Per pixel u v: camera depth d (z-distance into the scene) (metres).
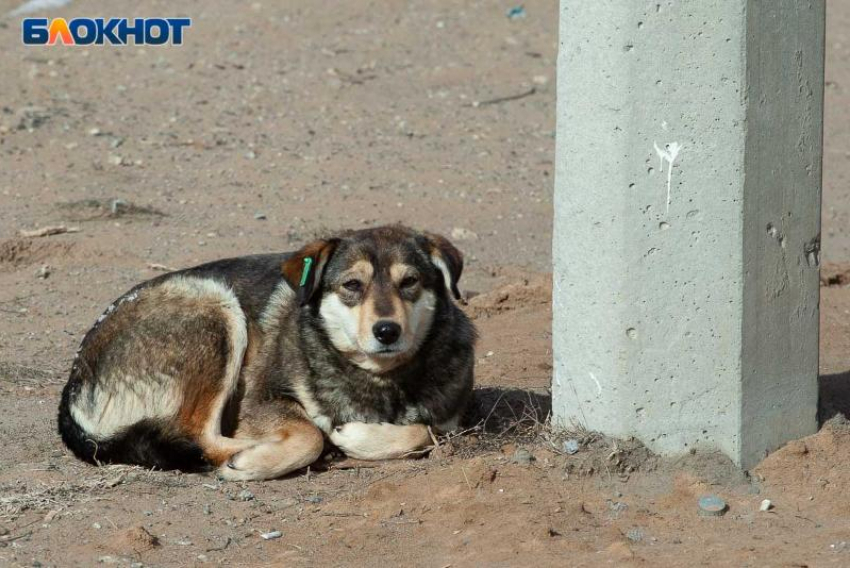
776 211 9.72
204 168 23.52
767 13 9.40
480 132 26.61
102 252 18.66
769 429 10.00
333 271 10.92
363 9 34.25
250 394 11.27
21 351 14.88
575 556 8.55
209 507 9.92
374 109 27.69
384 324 10.41
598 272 9.72
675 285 9.59
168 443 10.98
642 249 9.55
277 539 9.25
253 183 22.80
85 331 15.70
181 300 11.41
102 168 23.09
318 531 9.38
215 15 33.53
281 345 11.28
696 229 9.50
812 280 10.11
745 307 9.62
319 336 11.07
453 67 30.41
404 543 9.04
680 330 9.64
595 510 9.39
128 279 17.64
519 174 24.19
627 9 9.27
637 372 9.72
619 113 9.41
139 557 8.92
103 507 9.91
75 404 11.30
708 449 9.82
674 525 9.15
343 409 11.13
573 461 9.80
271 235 19.84
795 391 10.13
